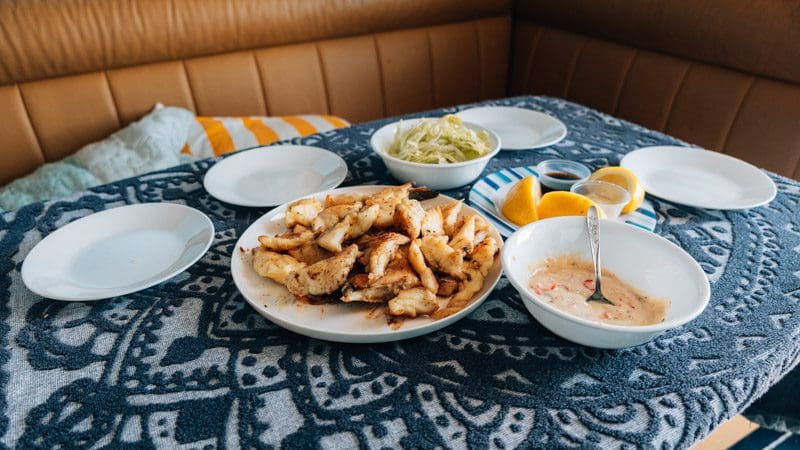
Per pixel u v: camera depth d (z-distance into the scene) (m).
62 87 1.71
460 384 0.62
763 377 0.63
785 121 1.68
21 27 1.57
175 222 0.92
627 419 0.57
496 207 0.98
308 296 0.72
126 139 1.69
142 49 1.77
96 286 0.77
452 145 1.12
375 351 0.66
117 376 0.62
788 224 0.94
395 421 0.57
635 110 2.12
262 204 0.97
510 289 0.78
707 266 0.82
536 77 2.51
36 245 0.83
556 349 0.67
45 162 1.75
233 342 0.67
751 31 1.69
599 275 0.71
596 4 2.13
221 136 1.79
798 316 0.71
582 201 0.85
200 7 1.80
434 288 0.71
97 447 0.54
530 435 0.56
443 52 2.39
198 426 0.56
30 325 0.70
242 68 1.97
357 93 2.25
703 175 1.11
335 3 2.04
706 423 0.57
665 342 0.67
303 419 0.57
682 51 1.92
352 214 0.81
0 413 0.58
